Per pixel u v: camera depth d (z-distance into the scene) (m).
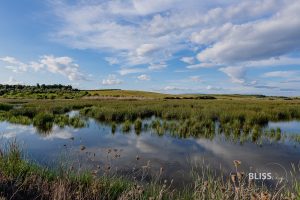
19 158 6.48
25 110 23.72
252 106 32.88
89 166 7.63
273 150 10.34
